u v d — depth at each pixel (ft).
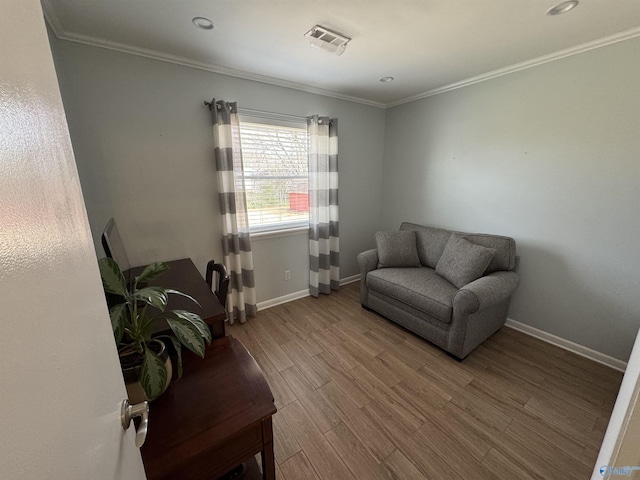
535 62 6.94
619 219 6.20
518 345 7.42
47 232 1.25
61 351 1.27
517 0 4.61
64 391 1.25
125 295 2.98
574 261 6.95
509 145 7.81
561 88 6.68
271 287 9.68
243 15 4.97
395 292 7.92
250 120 8.16
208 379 3.23
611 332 6.55
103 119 6.13
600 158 6.31
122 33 5.57
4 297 0.92
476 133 8.52
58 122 1.59
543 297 7.58
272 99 8.44
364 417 5.19
